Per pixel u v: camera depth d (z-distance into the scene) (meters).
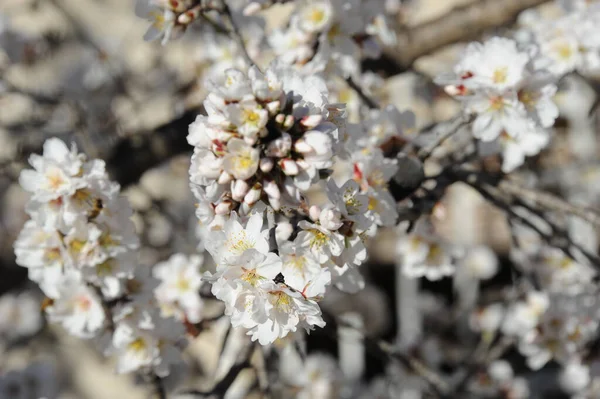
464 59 1.05
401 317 2.42
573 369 1.45
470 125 1.08
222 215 0.90
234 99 0.88
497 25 1.43
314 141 0.88
